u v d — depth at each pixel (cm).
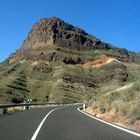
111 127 1955
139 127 1878
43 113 3688
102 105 3155
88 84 19338
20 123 2223
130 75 17350
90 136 1499
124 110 2364
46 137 1447
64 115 3300
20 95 15500
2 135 1522
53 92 16725
